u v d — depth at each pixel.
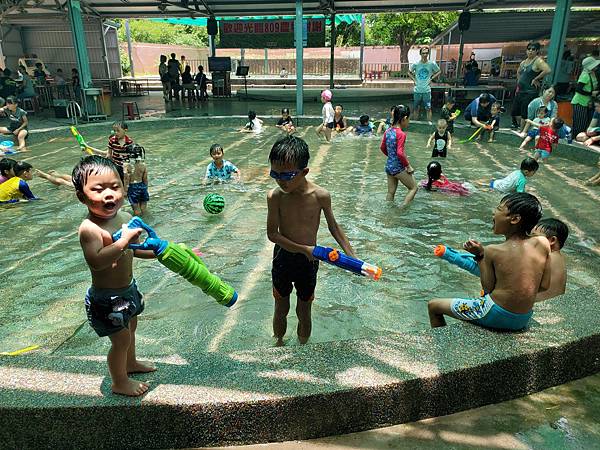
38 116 15.34
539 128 9.59
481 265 2.82
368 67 30.75
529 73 11.82
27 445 2.25
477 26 19.78
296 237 3.03
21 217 6.07
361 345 2.61
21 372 2.38
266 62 30.56
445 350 2.55
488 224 5.78
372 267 2.62
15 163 6.76
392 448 2.24
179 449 2.26
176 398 2.20
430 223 5.81
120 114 15.95
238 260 4.83
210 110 17.16
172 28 41.81
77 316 3.79
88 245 2.07
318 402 2.24
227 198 6.90
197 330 3.59
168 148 10.90
